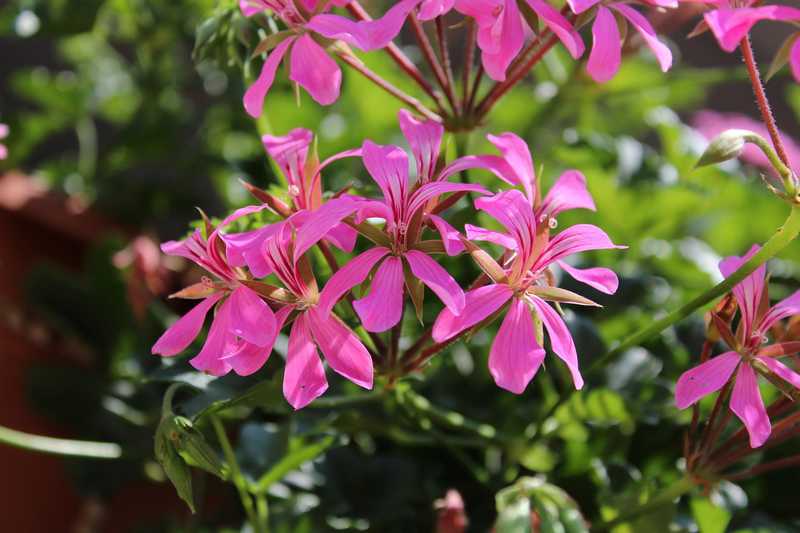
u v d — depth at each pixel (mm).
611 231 580
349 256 519
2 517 610
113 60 778
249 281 391
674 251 583
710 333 426
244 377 462
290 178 412
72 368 615
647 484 477
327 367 506
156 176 697
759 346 405
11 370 613
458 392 543
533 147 631
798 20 387
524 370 380
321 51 409
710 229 638
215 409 423
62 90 719
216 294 401
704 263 580
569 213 574
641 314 540
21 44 839
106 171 704
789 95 694
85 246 703
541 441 503
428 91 455
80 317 622
